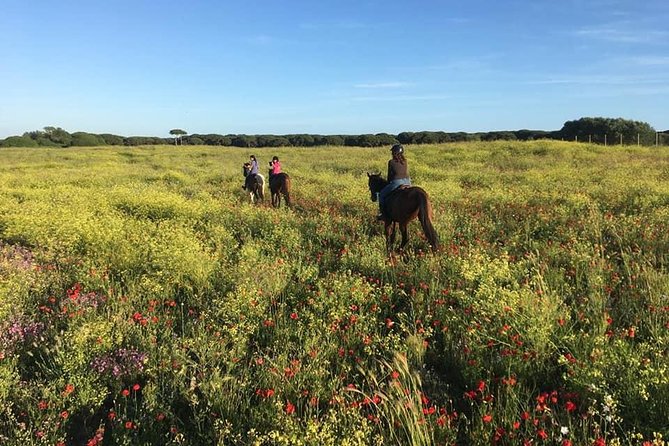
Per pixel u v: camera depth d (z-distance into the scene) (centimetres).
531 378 437
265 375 443
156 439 373
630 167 2117
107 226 972
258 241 946
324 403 414
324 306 592
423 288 633
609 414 360
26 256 867
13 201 1434
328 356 485
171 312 613
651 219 934
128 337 521
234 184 2041
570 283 668
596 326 499
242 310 565
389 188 883
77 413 413
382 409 387
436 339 540
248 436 362
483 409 370
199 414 401
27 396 410
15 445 350
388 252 840
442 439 351
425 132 6112
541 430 335
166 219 1151
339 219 1113
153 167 3284
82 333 491
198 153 4625
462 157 2931
